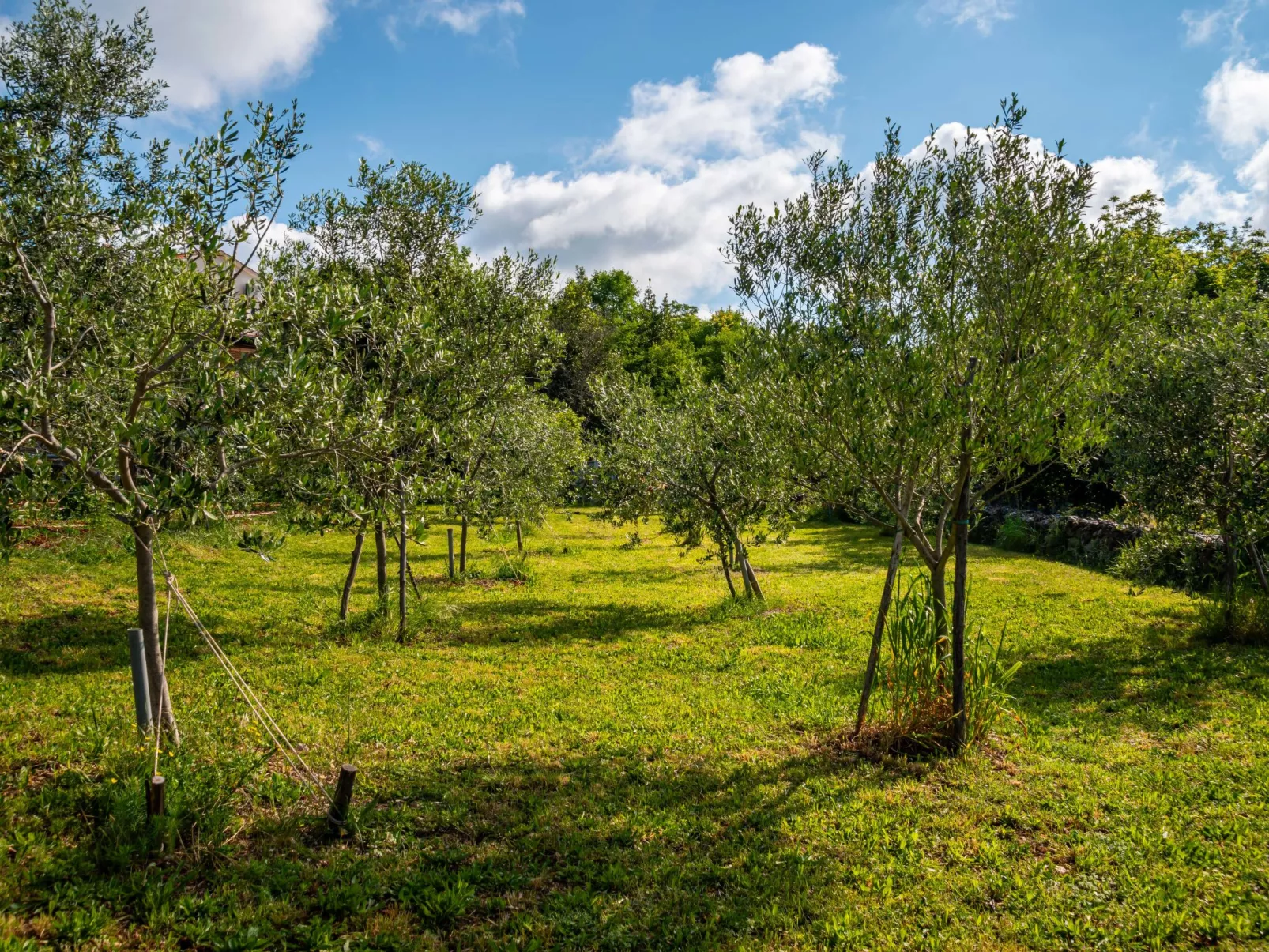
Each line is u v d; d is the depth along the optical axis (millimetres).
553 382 47562
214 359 5832
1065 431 7348
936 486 8406
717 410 15836
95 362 6105
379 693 9688
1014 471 7375
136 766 5848
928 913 5180
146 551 6551
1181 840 6070
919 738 7926
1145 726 8695
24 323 6598
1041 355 6863
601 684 10531
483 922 5012
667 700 9852
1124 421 11945
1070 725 8805
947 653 8109
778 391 7844
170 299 6277
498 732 8477
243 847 5672
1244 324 11375
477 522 18375
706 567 22844
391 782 6992
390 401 10211
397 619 13203
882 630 8273
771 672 11141
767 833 6293
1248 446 11047
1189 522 12055
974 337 7340
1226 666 10891
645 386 18328
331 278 11141
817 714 9227
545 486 18891
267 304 6176
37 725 7336
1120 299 6988
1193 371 11305
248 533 6348
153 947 4434
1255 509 11164
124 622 12125
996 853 5930
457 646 12531
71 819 5547
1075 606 15812
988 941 4887
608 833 6246
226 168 5891
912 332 7445
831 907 5262
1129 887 5430
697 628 14367
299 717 8516
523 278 12789
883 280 7457
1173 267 12797
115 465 6453
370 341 10359
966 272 7445
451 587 18297
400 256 12195
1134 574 13523
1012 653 12117
